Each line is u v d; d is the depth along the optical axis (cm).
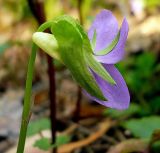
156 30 38
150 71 25
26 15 38
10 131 21
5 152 19
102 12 11
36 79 30
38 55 31
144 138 17
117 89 10
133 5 43
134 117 21
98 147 18
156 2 44
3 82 31
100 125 20
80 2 21
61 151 17
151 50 32
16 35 45
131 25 43
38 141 15
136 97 24
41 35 10
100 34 10
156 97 23
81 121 21
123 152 17
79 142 18
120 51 10
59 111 24
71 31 10
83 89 10
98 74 10
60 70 30
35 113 23
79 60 10
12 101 26
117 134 19
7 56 31
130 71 27
